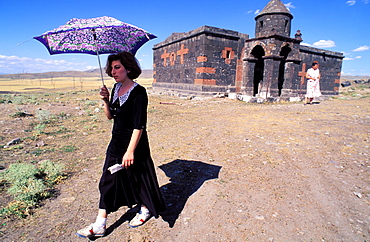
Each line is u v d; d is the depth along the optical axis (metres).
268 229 2.55
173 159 4.69
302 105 12.80
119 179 2.47
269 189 3.45
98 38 3.08
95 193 3.36
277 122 8.24
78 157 4.88
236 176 3.89
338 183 3.67
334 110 10.82
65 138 6.42
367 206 3.04
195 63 18.64
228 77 19.14
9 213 2.78
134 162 2.48
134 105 2.34
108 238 2.44
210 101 15.54
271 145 5.56
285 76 18.34
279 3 17.55
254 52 19.52
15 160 4.55
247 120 8.77
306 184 3.63
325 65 24.64
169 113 10.79
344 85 37.91
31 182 3.43
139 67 2.42
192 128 7.54
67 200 3.17
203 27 17.30
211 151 5.17
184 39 20.02
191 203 3.09
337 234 2.49
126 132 2.41
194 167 4.27
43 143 5.70
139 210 3.01
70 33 2.84
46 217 2.77
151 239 2.42
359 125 7.66
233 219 2.73
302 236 2.45
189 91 19.56
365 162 4.53
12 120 8.55
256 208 2.96
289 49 18.19
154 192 2.63
